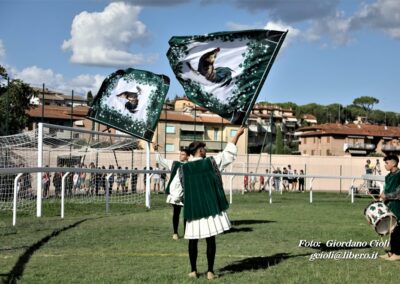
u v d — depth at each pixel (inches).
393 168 342.6
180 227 489.4
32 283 263.7
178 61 327.9
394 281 274.8
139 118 394.0
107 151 1087.6
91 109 393.7
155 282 267.1
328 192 1531.7
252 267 308.8
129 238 418.6
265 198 1077.1
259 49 318.7
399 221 335.0
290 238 424.8
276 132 3048.7
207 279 275.3
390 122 5280.5
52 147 1015.0
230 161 294.4
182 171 280.2
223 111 322.7
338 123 3767.2
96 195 917.8
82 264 311.9
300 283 267.1
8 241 393.1
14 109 1777.8
